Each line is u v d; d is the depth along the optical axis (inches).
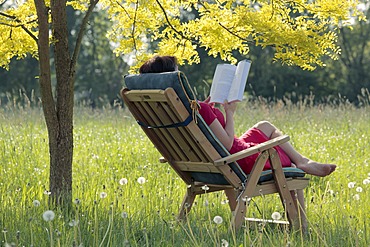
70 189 304.3
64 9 300.8
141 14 346.3
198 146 260.7
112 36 349.1
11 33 335.6
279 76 2364.7
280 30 307.7
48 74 299.0
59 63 302.4
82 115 847.1
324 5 312.0
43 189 337.4
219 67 268.4
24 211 259.6
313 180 390.6
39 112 754.8
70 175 305.0
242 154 253.8
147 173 400.8
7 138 544.7
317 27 316.2
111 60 2628.0
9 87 2468.0
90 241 228.7
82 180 373.7
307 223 270.5
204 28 333.1
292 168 272.1
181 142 265.7
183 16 2187.5
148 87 255.9
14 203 278.2
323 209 287.4
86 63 2640.3
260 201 311.9
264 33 302.2
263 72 2381.9
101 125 768.3
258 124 292.8
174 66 267.9
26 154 460.8
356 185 377.1
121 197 296.5
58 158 302.8
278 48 305.4
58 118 303.4
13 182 346.9
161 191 333.7
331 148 538.3
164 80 247.4
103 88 2605.8
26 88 2479.1
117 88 2628.0
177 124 253.9
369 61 2460.6
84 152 498.0
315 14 317.7
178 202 311.7
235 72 267.1
